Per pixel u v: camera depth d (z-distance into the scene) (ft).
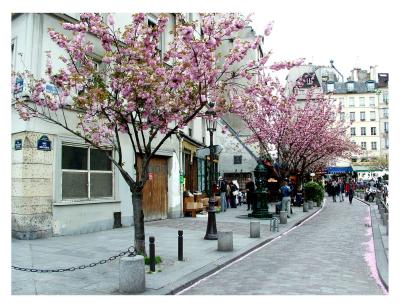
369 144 246.06
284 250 36.60
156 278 25.00
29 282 23.89
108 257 30.78
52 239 39.19
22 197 38.42
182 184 65.98
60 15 42.65
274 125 72.38
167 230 48.34
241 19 28.32
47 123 40.70
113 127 31.99
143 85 28.30
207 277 26.55
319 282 24.62
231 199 87.71
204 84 29.48
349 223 59.06
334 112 91.76
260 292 22.45
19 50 41.19
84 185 45.34
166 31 60.95
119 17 49.37
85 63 31.17
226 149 106.52
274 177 102.73
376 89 247.91
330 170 169.27
